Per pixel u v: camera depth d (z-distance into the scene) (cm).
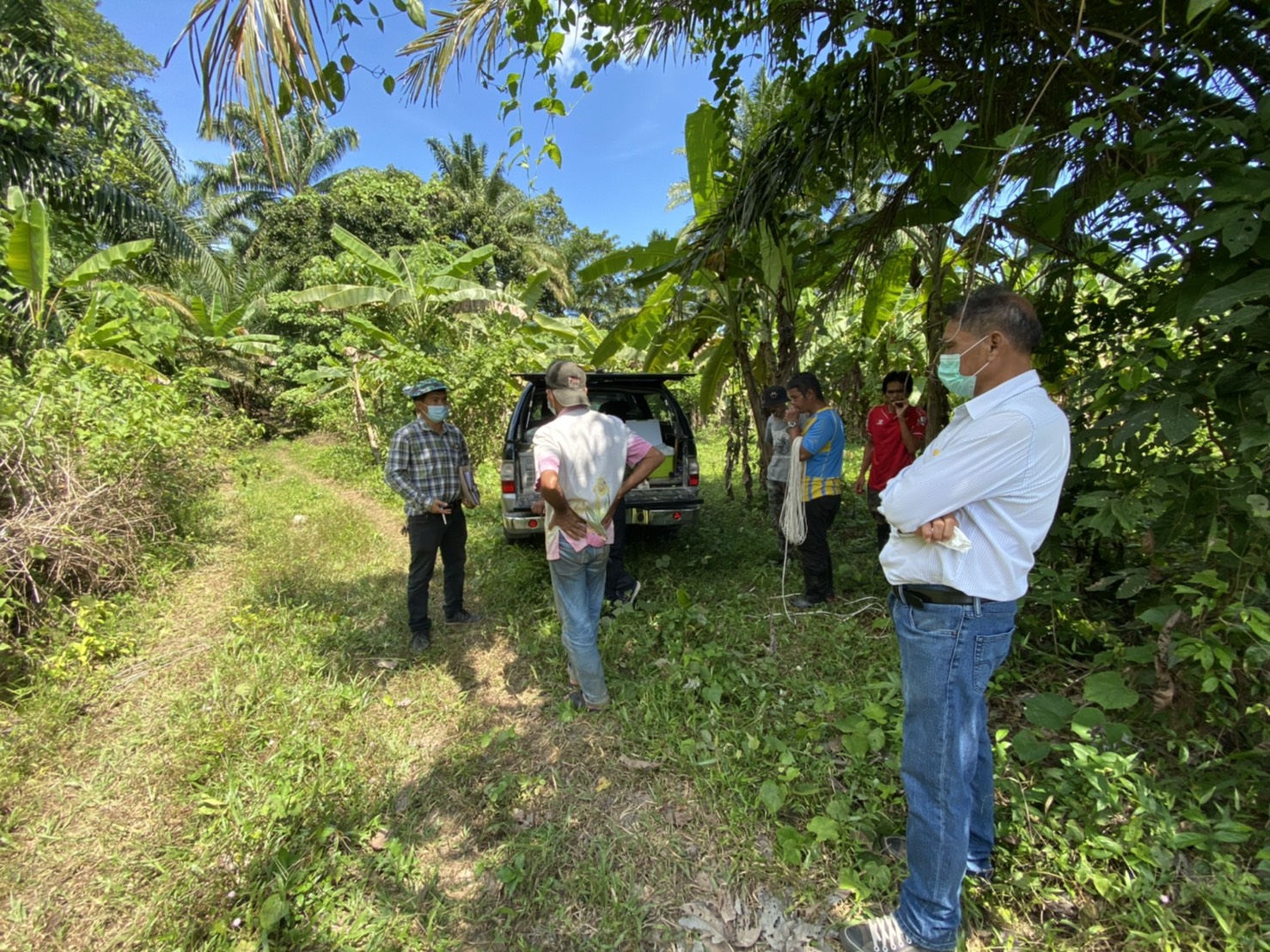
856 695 284
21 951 182
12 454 387
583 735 277
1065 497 301
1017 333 147
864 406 805
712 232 405
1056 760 232
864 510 637
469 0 275
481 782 251
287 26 179
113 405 548
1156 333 270
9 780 245
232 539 624
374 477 927
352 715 295
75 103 797
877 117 299
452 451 376
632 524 464
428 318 1226
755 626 370
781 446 496
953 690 154
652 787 240
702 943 180
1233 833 175
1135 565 318
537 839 219
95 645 350
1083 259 291
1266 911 164
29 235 692
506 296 1241
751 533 573
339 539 597
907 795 166
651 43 334
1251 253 194
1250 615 190
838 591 426
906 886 171
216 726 278
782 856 201
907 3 290
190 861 210
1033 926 176
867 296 573
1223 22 227
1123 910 172
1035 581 301
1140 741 235
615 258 509
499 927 188
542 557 513
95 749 273
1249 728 215
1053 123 290
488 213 2223
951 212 343
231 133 202
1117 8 249
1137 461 234
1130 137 272
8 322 675
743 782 234
